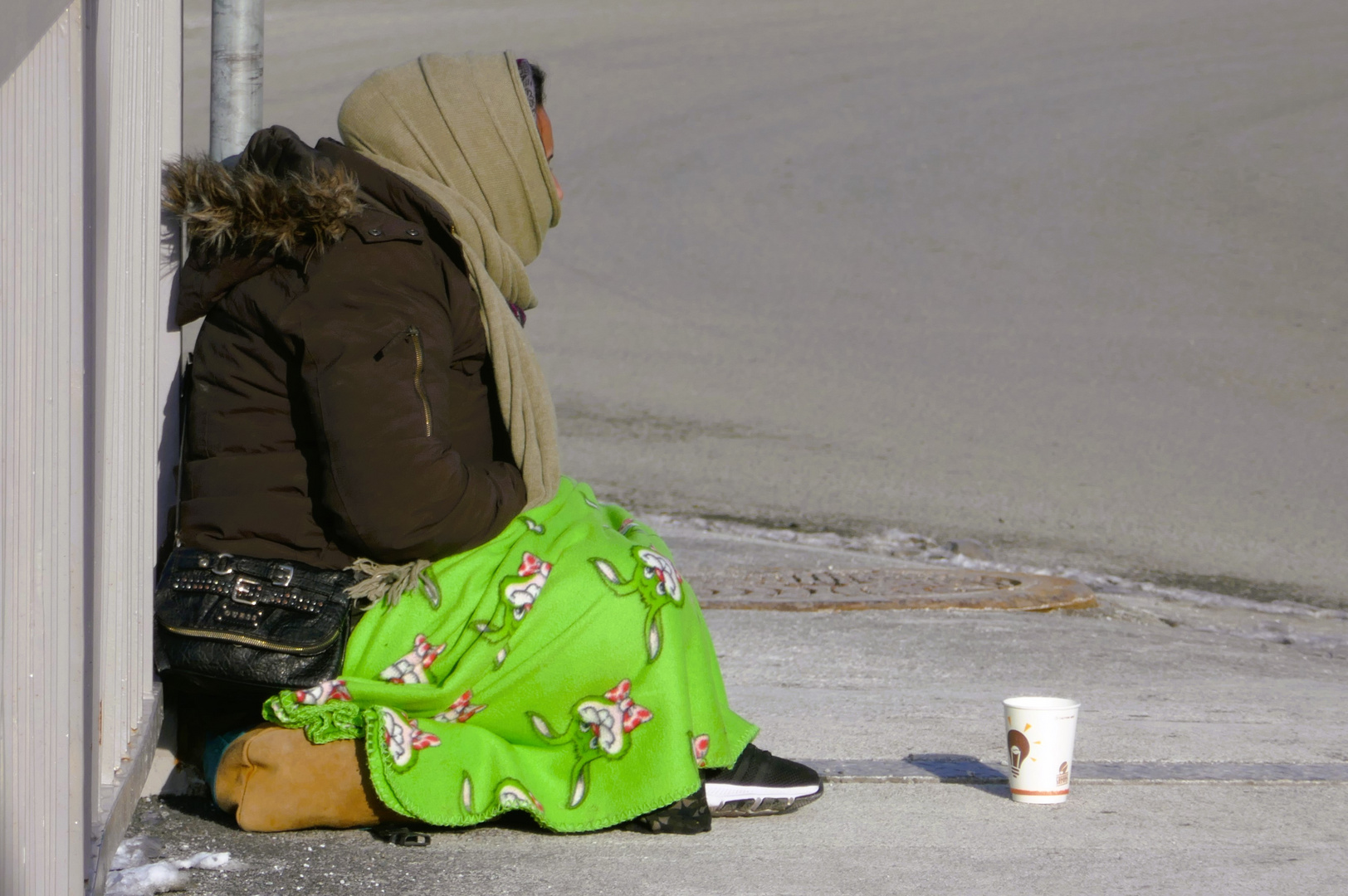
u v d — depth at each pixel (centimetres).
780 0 9406
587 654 870
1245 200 4884
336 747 851
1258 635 1820
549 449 927
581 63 7744
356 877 796
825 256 4656
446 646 870
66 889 609
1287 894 816
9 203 524
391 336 830
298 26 9238
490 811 848
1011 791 1005
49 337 572
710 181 5525
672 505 2459
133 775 762
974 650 1582
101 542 683
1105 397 3269
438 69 966
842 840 901
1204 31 7662
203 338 885
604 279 4500
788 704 1324
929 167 5506
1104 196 5034
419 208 884
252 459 861
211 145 1058
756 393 3356
